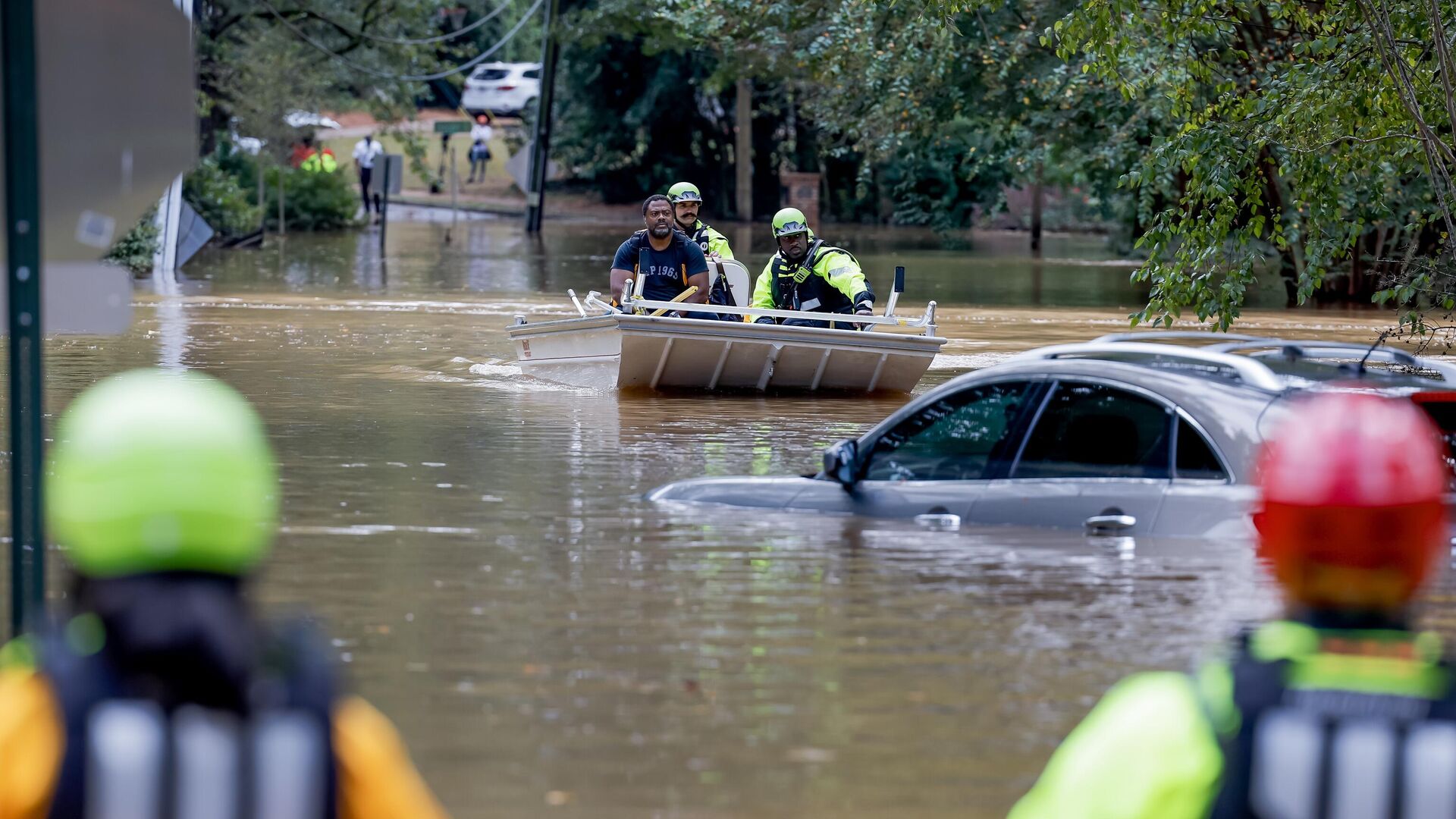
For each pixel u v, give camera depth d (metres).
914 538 18.27
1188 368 17.58
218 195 99.69
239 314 54.62
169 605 5.32
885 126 69.31
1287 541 5.45
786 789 10.98
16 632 11.73
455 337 47.56
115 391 5.61
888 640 14.39
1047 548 17.17
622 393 35.91
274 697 5.38
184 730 5.27
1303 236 62.22
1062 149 75.25
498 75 166.25
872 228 141.25
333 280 72.00
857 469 19.89
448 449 27.31
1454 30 31.73
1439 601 14.51
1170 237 34.28
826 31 68.50
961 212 139.62
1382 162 34.50
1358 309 66.38
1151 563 16.38
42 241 11.73
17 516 11.73
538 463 25.80
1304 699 5.23
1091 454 17.69
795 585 16.47
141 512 5.34
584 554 18.28
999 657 13.84
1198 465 16.81
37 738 5.25
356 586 16.69
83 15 11.73
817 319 36.94
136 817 5.20
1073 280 82.31
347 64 116.88
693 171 149.38
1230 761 5.27
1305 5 37.06
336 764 5.41
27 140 11.60
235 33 115.88
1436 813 5.05
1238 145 33.56
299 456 26.23
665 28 107.00
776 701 12.77
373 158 127.75
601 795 10.84
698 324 35.66
